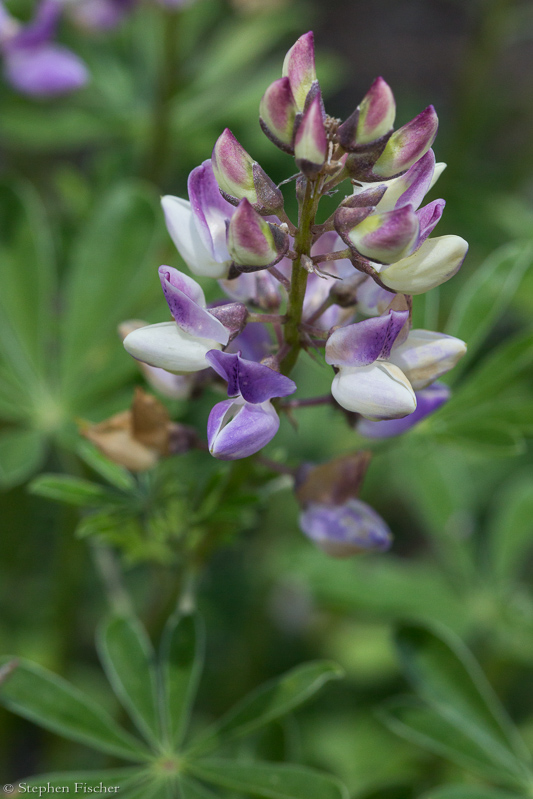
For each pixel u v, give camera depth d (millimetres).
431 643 348
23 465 361
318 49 807
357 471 317
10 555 492
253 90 534
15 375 376
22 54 452
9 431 399
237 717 327
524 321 569
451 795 338
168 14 482
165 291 297
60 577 402
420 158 298
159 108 503
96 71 538
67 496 329
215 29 657
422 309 355
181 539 330
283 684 326
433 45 817
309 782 320
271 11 543
